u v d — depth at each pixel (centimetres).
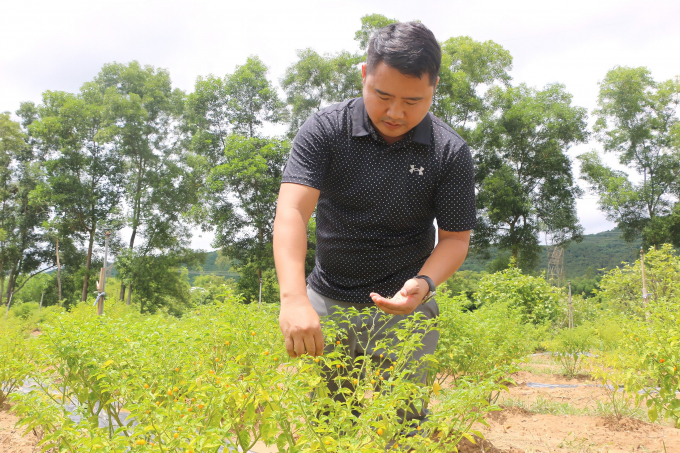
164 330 233
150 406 168
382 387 163
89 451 156
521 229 2839
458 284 3027
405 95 159
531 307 1221
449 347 390
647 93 2961
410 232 212
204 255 3234
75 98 3225
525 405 481
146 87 3288
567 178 2980
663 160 2888
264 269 2844
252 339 228
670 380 332
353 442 142
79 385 228
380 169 197
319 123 196
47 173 3186
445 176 199
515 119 2870
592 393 528
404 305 162
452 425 155
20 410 187
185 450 150
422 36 155
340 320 212
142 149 3086
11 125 3634
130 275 2908
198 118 3045
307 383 163
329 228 213
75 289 3519
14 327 495
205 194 2848
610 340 613
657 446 327
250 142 2808
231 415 163
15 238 3588
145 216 3091
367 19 2897
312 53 2962
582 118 2956
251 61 3070
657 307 432
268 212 2861
